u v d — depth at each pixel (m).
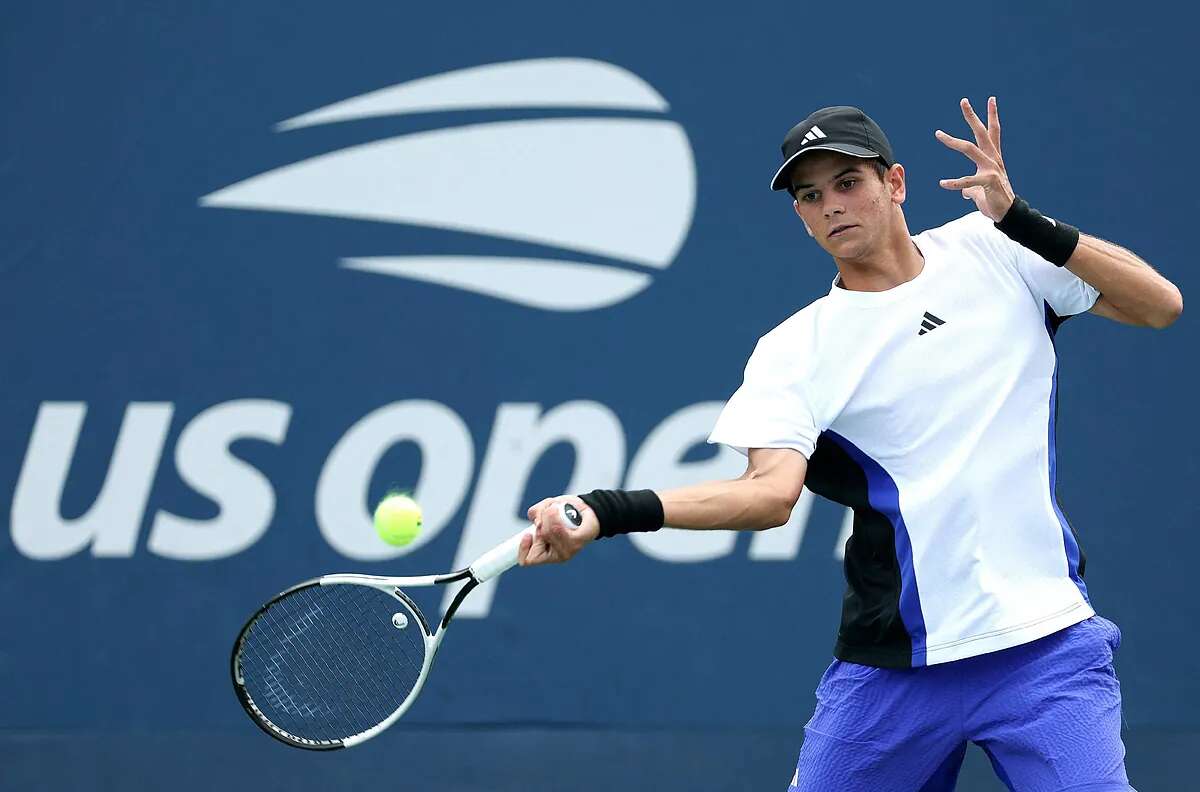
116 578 20.50
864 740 12.34
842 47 20.62
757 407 12.04
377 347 20.61
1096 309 12.27
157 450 20.58
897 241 12.19
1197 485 20.47
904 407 12.00
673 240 20.62
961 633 11.82
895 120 20.56
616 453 20.47
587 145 20.73
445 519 20.45
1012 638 11.71
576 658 20.38
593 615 20.42
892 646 12.09
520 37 20.80
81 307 20.69
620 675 20.36
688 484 20.45
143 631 20.42
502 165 20.75
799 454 11.88
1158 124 20.59
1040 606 11.78
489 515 20.44
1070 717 11.64
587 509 10.49
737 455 20.42
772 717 20.27
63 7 20.80
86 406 20.62
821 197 11.88
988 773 20.16
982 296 12.09
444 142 20.78
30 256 20.70
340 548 20.44
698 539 20.47
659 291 20.61
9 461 20.55
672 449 20.47
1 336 20.66
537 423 20.52
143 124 20.78
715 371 20.50
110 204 20.77
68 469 20.56
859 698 12.35
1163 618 20.36
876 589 12.20
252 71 20.78
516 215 20.69
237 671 12.62
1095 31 20.62
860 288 12.27
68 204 20.75
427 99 20.77
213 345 20.66
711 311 20.56
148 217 20.73
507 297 20.64
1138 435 20.50
